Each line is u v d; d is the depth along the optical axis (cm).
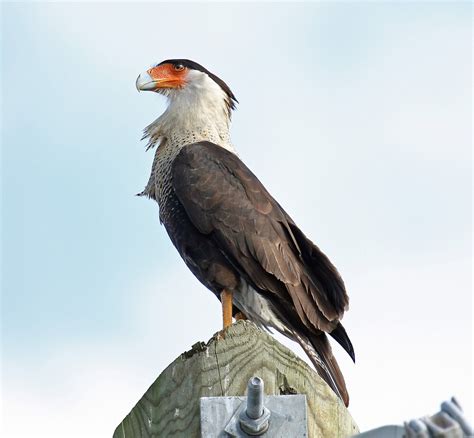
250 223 1260
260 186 1306
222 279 1260
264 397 707
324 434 747
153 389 759
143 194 1401
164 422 745
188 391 749
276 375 758
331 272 1197
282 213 1291
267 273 1236
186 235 1295
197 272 1307
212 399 710
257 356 761
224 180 1295
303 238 1247
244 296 1262
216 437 700
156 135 1415
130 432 758
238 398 711
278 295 1227
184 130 1403
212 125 1421
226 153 1341
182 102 1422
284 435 697
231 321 1251
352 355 1196
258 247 1246
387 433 555
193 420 737
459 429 527
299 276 1230
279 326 1241
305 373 761
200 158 1321
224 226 1262
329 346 1209
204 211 1276
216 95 1438
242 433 696
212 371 753
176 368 758
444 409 534
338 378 1187
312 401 753
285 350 765
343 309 1188
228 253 1258
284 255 1242
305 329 1216
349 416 762
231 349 761
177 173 1315
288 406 704
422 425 529
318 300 1210
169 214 1321
